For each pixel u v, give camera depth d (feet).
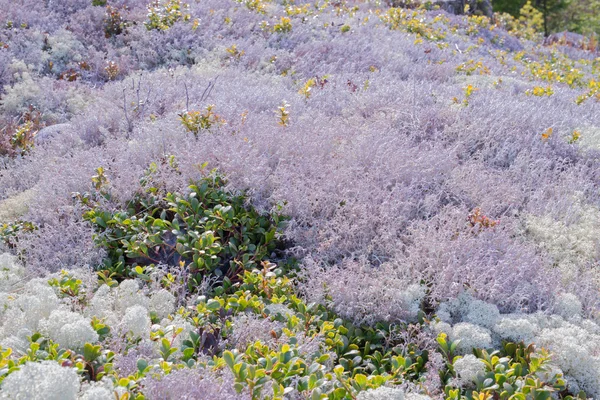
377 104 21.22
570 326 11.84
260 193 15.31
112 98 24.29
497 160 18.57
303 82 26.73
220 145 16.81
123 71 29.45
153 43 31.53
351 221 14.82
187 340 10.29
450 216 15.38
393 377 10.06
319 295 12.43
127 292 11.32
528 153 18.86
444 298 12.52
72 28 32.48
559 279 13.43
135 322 10.05
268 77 26.84
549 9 101.65
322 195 15.10
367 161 16.98
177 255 14.11
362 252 14.01
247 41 31.99
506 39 48.75
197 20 32.91
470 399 10.19
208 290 13.15
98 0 35.40
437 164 16.89
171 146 17.16
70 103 25.27
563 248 14.88
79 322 9.46
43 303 10.30
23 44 30.48
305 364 9.75
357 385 9.57
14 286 12.44
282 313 11.76
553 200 16.62
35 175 18.43
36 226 14.96
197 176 15.43
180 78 25.93
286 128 18.21
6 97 24.97
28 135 21.01
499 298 12.62
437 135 19.33
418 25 39.93
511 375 10.29
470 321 11.96
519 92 26.99
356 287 12.50
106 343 10.05
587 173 18.81
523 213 16.03
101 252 13.78
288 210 14.92
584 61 48.96
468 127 19.35
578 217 16.22
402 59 31.14
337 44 32.42
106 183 15.42
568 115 22.36
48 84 26.89
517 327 11.55
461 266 12.91
